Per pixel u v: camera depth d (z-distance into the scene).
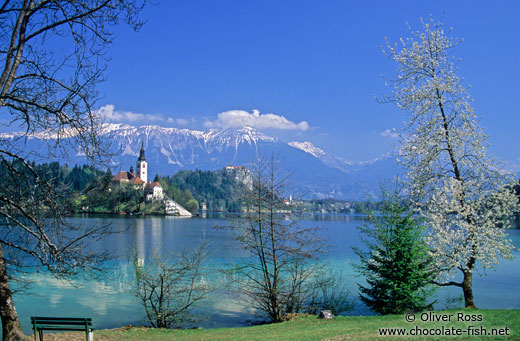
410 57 21.45
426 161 20.17
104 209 132.50
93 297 25.70
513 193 19.50
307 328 15.92
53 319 13.02
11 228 12.66
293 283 20.81
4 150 11.84
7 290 13.33
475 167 19.72
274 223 19.97
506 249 19.19
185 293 23.89
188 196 198.88
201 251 28.34
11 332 13.19
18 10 11.86
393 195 20.52
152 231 87.56
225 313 22.28
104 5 11.76
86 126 12.20
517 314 14.62
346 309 22.41
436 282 19.56
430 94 20.64
